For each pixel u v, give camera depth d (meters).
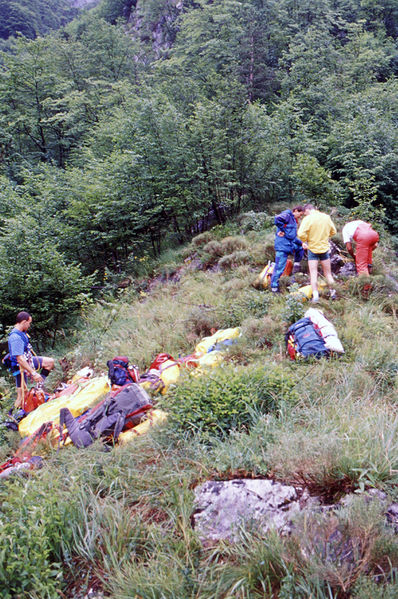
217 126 11.04
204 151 10.88
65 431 3.88
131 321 7.51
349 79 21.09
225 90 11.93
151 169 11.11
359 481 2.61
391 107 16.91
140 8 46.75
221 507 2.73
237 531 2.55
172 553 2.48
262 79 21.45
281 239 6.79
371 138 11.64
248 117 11.16
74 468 3.22
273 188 11.73
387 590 2.00
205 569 2.35
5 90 21.66
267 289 7.11
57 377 6.26
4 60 21.91
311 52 18.59
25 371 5.35
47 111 22.11
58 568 2.55
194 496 2.86
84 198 11.34
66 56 26.59
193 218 11.43
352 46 24.75
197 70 22.53
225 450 3.14
